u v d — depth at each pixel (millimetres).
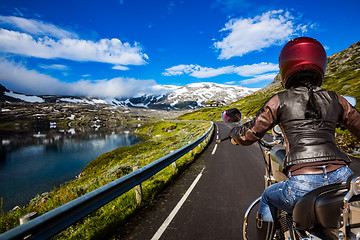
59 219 2957
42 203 5668
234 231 3756
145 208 5023
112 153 36969
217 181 6883
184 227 3994
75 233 3885
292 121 1470
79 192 6766
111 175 9242
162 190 6281
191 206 4977
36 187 33875
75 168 47375
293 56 1552
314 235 1306
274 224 1908
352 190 1024
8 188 34312
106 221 4242
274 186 1827
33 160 62938
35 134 165500
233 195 5559
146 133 125312
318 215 1209
